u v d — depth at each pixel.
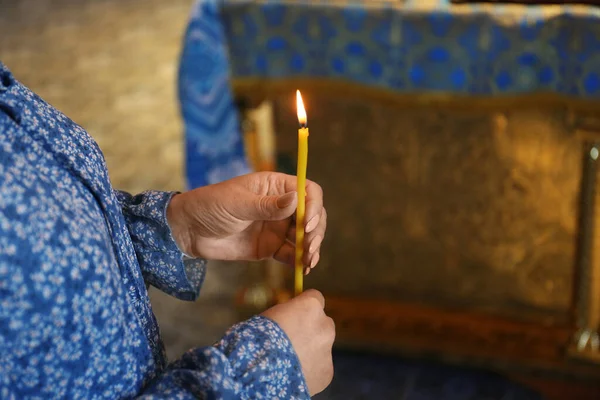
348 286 2.21
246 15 1.87
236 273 2.60
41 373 0.58
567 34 1.71
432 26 1.78
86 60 4.63
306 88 1.92
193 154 2.06
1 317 0.55
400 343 2.20
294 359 0.68
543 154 1.91
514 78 1.78
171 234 0.84
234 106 2.00
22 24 5.30
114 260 0.65
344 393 2.12
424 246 2.10
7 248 0.56
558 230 1.98
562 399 2.06
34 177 0.60
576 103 1.77
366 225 2.12
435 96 1.85
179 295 0.89
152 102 4.00
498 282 2.09
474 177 1.99
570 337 2.07
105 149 3.52
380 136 2.00
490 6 1.76
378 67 1.86
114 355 0.63
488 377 2.15
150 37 4.91
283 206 0.79
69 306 0.59
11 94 0.63
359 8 1.80
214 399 0.62
